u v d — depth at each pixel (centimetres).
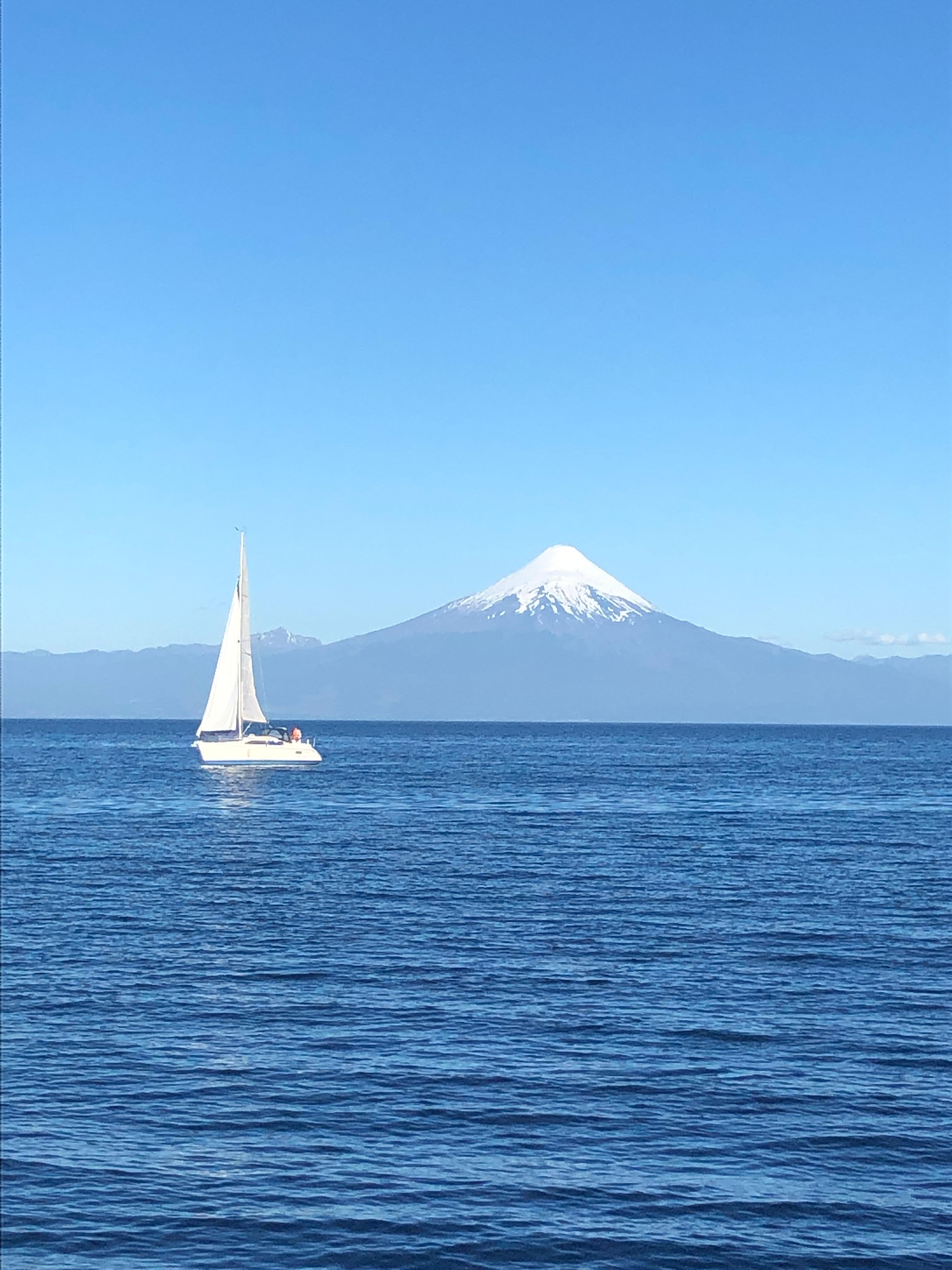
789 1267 1720
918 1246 1775
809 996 3078
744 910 4394
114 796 10350
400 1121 2205
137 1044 2648
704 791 11219
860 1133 2156
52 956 3538
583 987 3164
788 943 3766
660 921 4150
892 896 4741
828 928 4022
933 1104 2294
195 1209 1866
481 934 3894
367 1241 1778
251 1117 2223
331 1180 1967
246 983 3209
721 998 3055
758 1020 2845
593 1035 2714
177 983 3198
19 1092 2334
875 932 3956
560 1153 2070
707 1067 2502
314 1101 2300
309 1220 1836
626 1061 2533
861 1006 2983
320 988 3148
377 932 3934
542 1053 2588
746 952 3631
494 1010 2930
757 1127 2178
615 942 3772
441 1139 2127
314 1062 2528
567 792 11081
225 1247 1758
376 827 7712
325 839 6900
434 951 3625
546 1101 2303
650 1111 2259
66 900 4591
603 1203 1891
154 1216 1844
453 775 13675
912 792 11200
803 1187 1947
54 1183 1942
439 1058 2558
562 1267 1711
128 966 3409
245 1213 1855
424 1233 1800
